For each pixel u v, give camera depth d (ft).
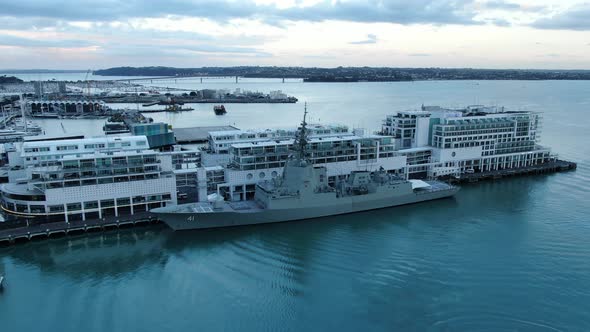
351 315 220.23
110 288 245.45
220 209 325.01
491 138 492.54
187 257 282.56
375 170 423.64
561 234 311.47
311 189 338.75
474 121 488.02
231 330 209.87
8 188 331.77
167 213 309.63
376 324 213.05
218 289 244.42
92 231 315.78
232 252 289.33
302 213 340.59
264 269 266.16
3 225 308.81
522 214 356.18
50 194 307.99
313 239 308.81
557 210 364.79
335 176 410.72
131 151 352.49
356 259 277.85
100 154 333.42
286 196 330.34
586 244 293.43
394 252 286.66
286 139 458.91
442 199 400.88
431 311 222.07
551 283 244.83
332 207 349.20
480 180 474.08
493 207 376.89
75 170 314.76
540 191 425.69
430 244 298.35
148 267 269.64
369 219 348.38
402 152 452.76
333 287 245.45
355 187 366.22
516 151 514.27
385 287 244.63
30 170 317.01
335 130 479.41
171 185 344.28
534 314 217.97
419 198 387.55
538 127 548.31
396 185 372.58
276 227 330.13
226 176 383.04
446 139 465.06
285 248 294.66
